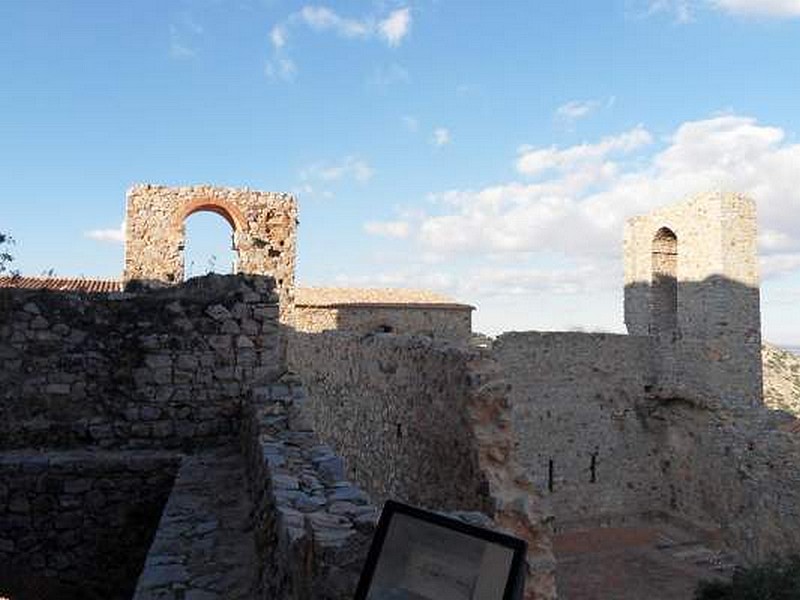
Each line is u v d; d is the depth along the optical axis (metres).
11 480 9.53
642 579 19.22
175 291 11.53
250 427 9.43
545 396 24.03
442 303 36.06
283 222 21.31
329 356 21.78
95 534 9.61
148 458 9.96
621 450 24.91
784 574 15.19
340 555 3.71
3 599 4.46
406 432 14.56
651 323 26.02
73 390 10.71
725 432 22.09
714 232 23.11
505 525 9.55
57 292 10.91
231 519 7.37
